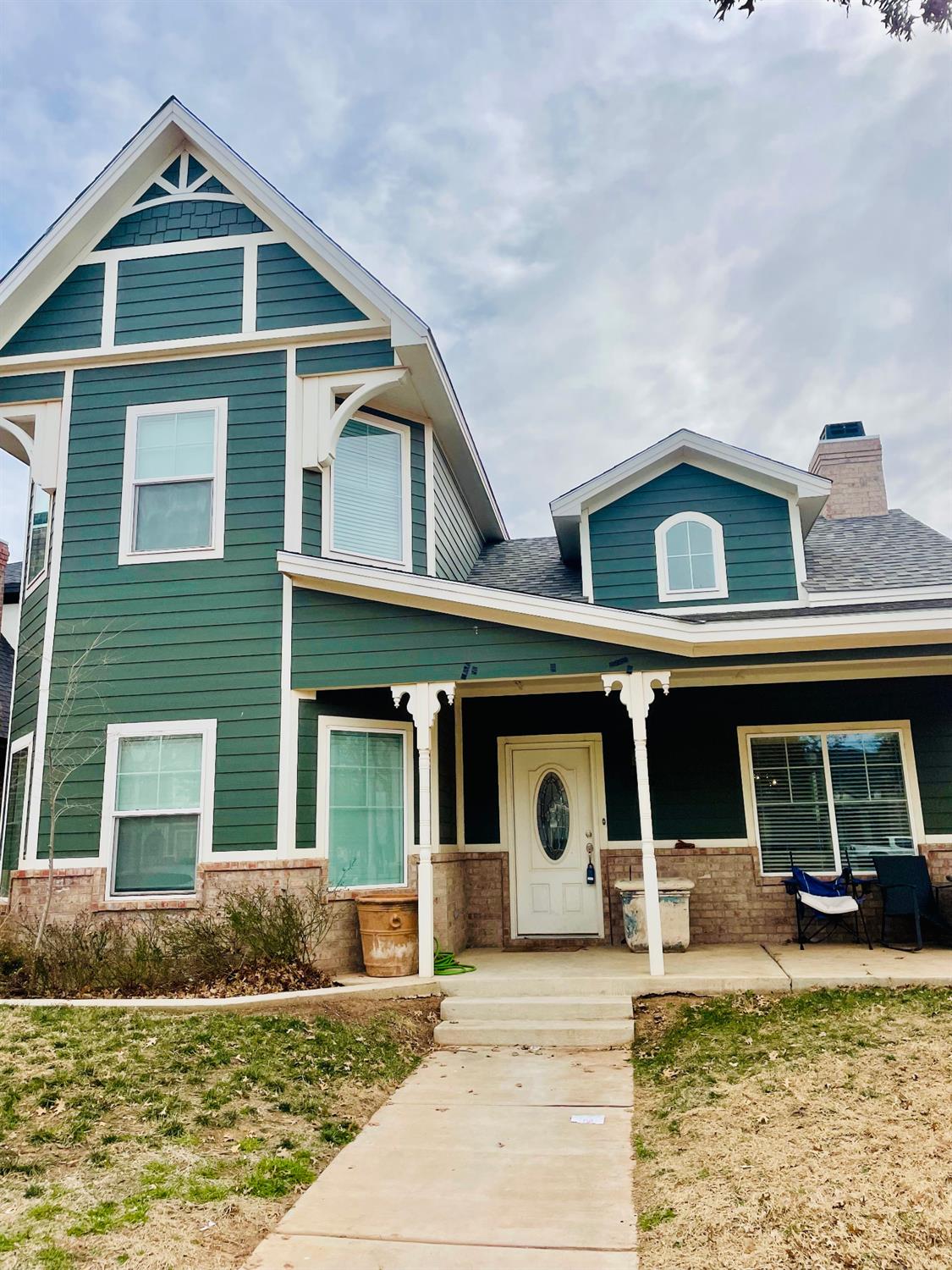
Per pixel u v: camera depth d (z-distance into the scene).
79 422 9.84
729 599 10.26
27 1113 4.85
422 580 8.52
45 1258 3.49
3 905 9.59
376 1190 4.41
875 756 10.25
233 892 8.47
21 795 9.74
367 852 9.05
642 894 9.69
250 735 8.84
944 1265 3.24
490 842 10.79
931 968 7.79
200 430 9.66
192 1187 4.20
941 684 10.26
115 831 8.88
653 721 10.70
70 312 10.10
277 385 9.65
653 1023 7.14
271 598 9.10
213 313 9.87
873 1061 5.52
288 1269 3.63
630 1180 4.45
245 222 10.08
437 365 9.52
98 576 9.45
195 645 9.12
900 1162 4.03
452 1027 7.17
